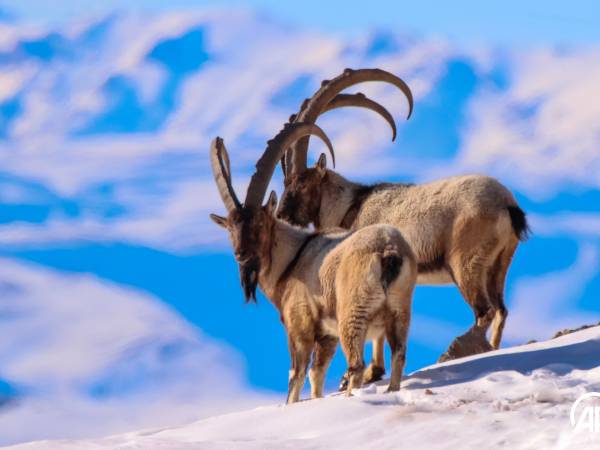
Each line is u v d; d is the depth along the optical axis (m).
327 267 43.00
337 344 44.38
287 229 45.75
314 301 43.78
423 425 35.16
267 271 45.47
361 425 36.22
